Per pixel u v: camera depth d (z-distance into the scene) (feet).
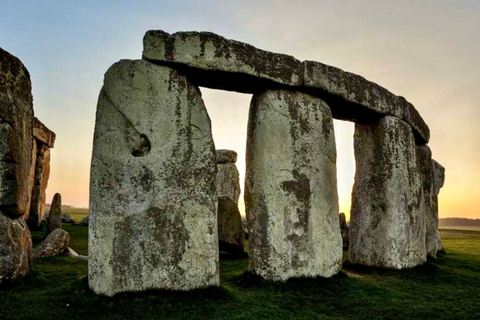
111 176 20.04
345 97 26.78
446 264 32.99
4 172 21.26
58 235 30.89
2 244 20.58
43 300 18.31
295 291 21.80
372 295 22.12
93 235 19.74
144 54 21.22
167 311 17.87
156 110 20.89
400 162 30.14
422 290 23.88
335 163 26.40
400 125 30.91
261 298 20.18
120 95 20.80
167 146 20.76
